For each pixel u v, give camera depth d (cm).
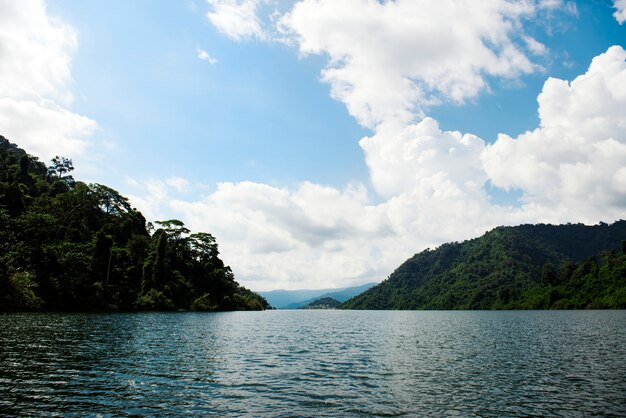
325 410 1658
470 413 1645
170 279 12794
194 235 15275
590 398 1894
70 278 9094
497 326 7462
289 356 3238
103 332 4484
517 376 2433
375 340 4756
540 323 8156
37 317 6394
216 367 2595
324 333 5841
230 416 1548
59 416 1480
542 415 1630
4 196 10375
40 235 9350
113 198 14538
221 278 14962
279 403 1755
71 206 12238
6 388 1848
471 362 2992
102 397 1756
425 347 4003
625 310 15812
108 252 11006
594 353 3469
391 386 2133
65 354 2847
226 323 7388
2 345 3153
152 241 14412
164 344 3681
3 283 7325
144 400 1734
